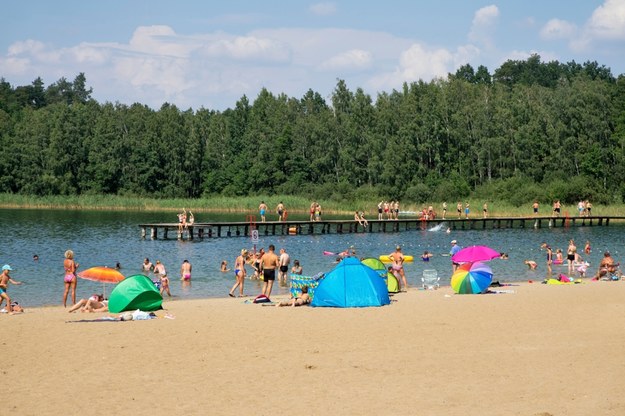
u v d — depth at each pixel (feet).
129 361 54.49
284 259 113.50
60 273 126.00
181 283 115.44
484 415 42.29
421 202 350.64
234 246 179.42
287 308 79.77
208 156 432.66
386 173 367.04
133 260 147.64
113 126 421.59
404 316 73.87
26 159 403.34
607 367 52.75
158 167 419.74
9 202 387.14
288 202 351.67
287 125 414.21
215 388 47.73
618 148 357.61
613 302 83.61
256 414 42.52
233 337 63.05
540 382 49.01
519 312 76.33
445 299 86.84
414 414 42.57
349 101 452.35
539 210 308.40
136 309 77.05
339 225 237.25
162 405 44.06
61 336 62.95
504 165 382.42
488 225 266.77
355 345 60.29
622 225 264.31
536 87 428.56
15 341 60.85
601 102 369.09
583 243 189.37
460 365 53.62
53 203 384.27
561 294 91.04
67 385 48.16
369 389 47.57
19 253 159.12
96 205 375.86
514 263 145.07
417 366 53.36
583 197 317.22
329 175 408.05
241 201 360.89
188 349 58.49
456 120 390.01
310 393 46.68
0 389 47.24
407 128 381.81
